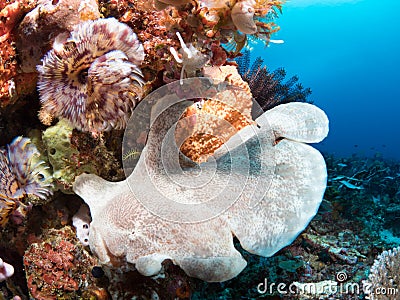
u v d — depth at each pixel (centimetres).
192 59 38
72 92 34
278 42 43
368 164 150
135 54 34
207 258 33
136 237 33
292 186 39
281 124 43
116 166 42
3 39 36
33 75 40
